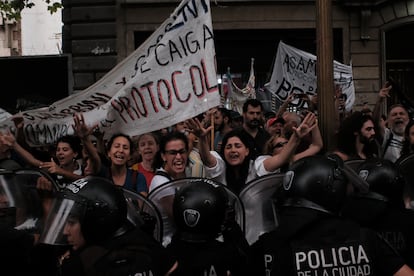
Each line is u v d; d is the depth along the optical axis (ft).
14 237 9.52
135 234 8.36
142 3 51.88
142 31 52.13
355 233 8.37
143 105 19.02
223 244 9.11
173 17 19.01
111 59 51.93
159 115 18.97
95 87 19.85
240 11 52.80
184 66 18.92
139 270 8.12
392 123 21.70
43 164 16.05
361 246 8.29
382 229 10.10
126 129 19.25
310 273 8.19
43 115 20.33
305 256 8.23
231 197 11.51
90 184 8.16
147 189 17.26
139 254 8.20
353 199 10.24
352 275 8.21
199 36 18.86
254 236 11.96
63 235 8.11
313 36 53.72
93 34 51.98
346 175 9.15
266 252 8.66
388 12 52.54
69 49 52.49
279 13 52.75
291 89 34.81
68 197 8.08
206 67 18.80
